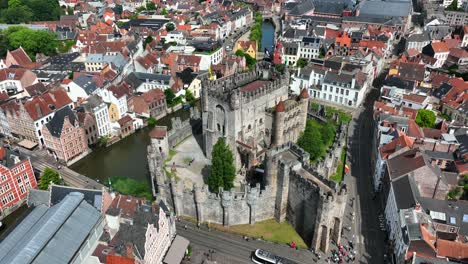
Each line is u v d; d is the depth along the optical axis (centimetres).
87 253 9206
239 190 11844
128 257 8281
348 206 11562
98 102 15475
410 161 11131
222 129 12731
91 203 9919
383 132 13488
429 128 14138
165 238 9625
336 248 10088
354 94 17838
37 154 14775
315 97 19150
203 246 10250
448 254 8544
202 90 12888
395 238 9725
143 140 16162
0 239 10206
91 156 14975
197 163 13312
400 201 10012
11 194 11831
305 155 10562
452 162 12212
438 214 9794
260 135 13712
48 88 18288
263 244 10331
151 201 11756
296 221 10638
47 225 8838
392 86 17512
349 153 14288
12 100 16388
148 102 17138
